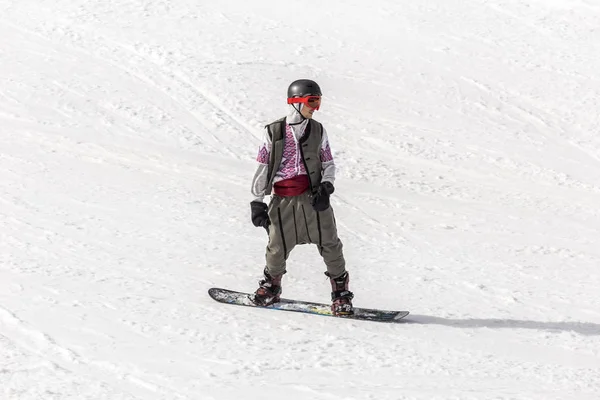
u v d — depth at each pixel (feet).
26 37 133.39
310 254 60.29
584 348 41.65
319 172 45.24
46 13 146.51
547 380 35.65
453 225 74.54
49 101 105.50
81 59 124.36
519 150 105.40
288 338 40.16
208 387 32.24
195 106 108.47
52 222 62.75
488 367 37.35
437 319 46.37
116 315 41.73
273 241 45.65
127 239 59.72
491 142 107.34
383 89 123.24
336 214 75.51
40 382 31.71
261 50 133.80
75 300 43.88
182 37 137.08
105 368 33.86
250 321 42.78
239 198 76.54
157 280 49.88
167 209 70.08
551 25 160.45
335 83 123.34
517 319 47.19
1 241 56.44
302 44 139.33
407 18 159.94
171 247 58.44
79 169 82.07
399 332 42.98
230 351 37.35
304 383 33.45
